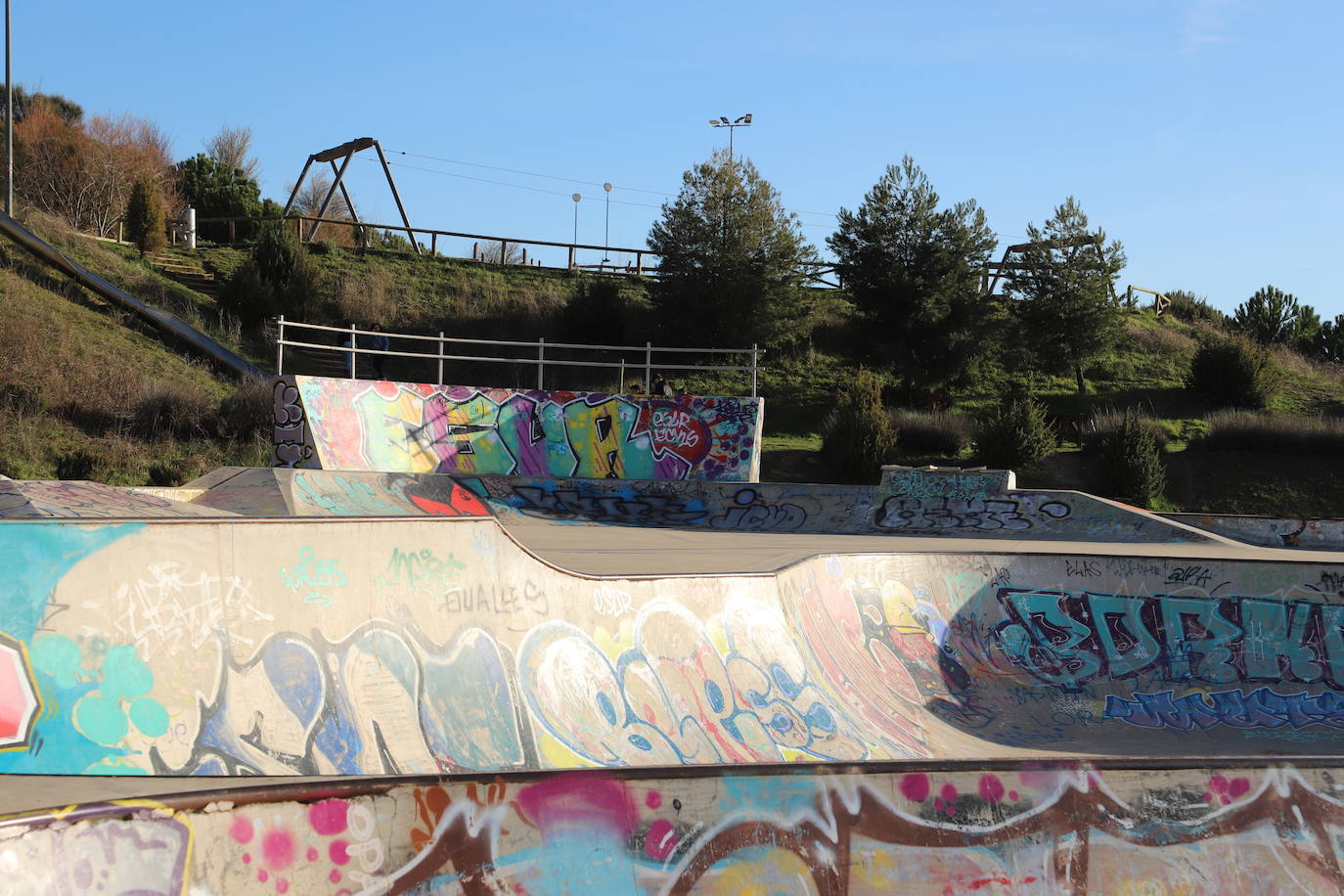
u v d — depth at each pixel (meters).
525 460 17.91
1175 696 10.59
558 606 7.46
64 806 3.36
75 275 25.09
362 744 5.54
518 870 4.07
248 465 19.78
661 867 4.22
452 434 17.45
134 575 5.04
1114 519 16.34
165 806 3.53
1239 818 4.77
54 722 4.45
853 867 4.40
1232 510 23.34
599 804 4.23
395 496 15.26
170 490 12.03
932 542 14.99
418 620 6.44
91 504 8.17
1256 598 11.26
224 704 5.11
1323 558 12.42
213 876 3.58
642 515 17.55
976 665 10.94
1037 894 4.49
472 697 6.43
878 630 10.83
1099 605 11.45
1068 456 25.34
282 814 3.77
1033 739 9.64
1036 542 15.19
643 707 7.49
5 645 4.45
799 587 10.05
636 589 8.16
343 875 3.82
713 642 8.56
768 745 7.95
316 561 5.95
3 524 4.58
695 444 18.84
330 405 16.19
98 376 21.03
